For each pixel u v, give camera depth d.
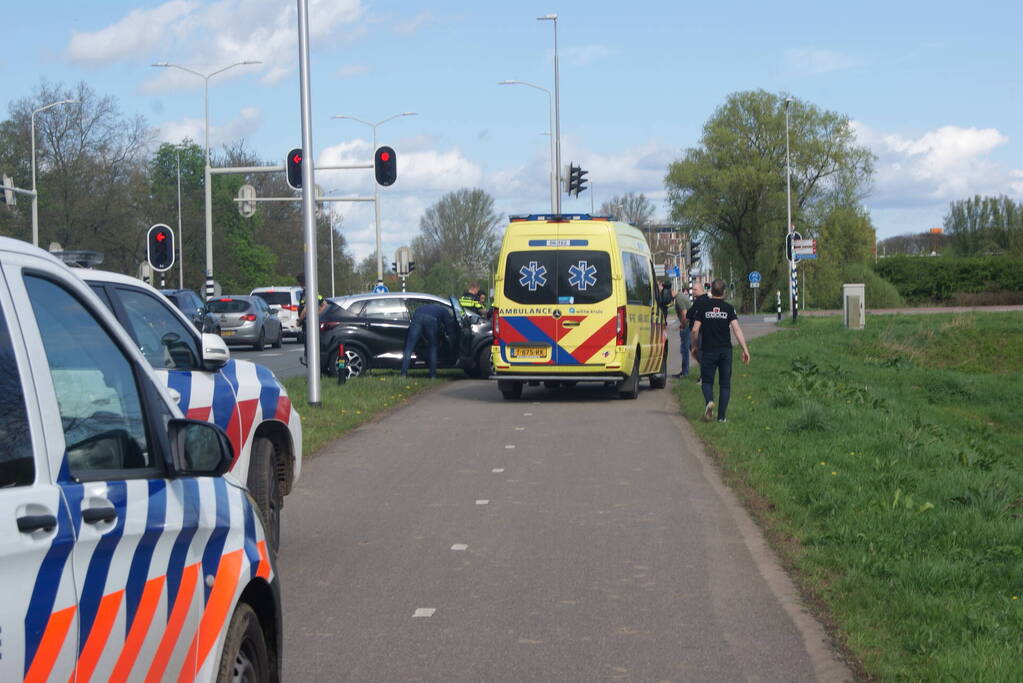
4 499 2.66
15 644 2.59
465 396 19.55
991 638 5.63
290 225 92.25
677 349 32.16
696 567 7.46
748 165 68.44
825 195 69.88
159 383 3.73
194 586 3.54
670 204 72.50
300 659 5.64
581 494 10.12
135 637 3.16
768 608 6.50
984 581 6.71
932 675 5.11
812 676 5.33
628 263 18.75
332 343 22.47
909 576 6.79
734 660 5.58
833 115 69.38
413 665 5.55
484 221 101.50
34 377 2.93
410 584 7.09
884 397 19.31
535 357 18.12
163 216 64.19
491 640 5.95
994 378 26.05
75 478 3.01
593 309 18.02
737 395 18.02
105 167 56.12
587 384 22.31
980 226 122.25
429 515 9.27
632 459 12.11
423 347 22.67
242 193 38.69
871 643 5.69
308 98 16.39
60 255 6.41
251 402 7.34
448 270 89.88
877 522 8.25
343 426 14.78
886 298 69.00
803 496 9.47
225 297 36.91
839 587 6.69
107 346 3.45
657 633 6.04
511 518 9.11
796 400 16.11
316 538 8.45
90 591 2.93
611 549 7.99
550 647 5.82
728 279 74.25
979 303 73.31
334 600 6.73
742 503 9.66
